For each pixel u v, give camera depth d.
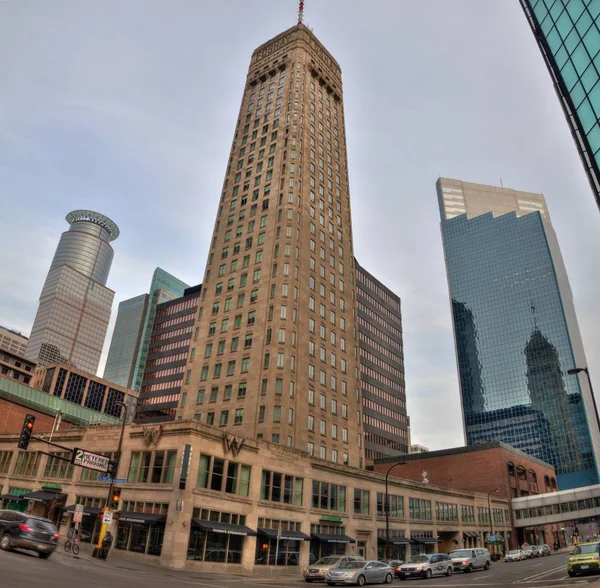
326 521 50.78
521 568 43.78
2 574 15.77
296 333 68.25
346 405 73.56
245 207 82.81
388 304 160.25
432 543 67.88
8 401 73.38
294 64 95.81
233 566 38.88
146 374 158.50
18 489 51.84
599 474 183.50
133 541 37.75
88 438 47.25
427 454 106.31
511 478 97.31
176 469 38.00
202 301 77.56
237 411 64.00
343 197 92.94
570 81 36.75
